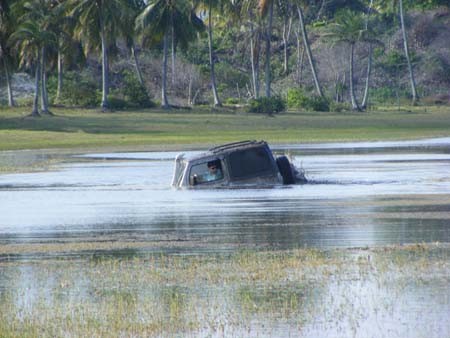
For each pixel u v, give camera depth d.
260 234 57.00
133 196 83.94
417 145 173.00
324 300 37.91
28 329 34.56
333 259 46.62
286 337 32.88
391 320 34.56
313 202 75.38
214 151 91.12
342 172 106.94
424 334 32.62
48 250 52.25
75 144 197.38
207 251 50.72
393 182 93.31
